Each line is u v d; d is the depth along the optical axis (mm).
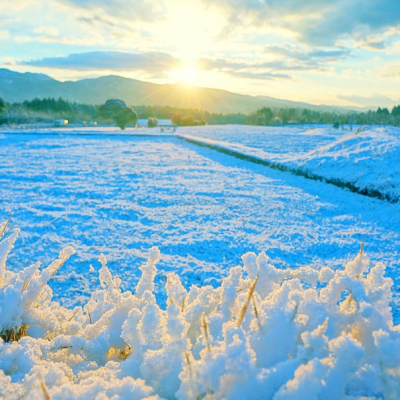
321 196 8859
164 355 1086
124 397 989
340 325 1174
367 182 8938
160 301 3602
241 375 946
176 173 12484
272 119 101250
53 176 11539
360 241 5641
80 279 4051
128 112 58719
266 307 1174
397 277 4273
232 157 17062
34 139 28922
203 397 975
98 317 1872
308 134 36406
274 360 1082
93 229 5996
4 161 15203
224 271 4379
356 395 1022
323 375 935
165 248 5156
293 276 1598
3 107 73438
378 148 10820
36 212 7000
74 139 29797
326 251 5203
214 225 6359
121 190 9414
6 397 1087
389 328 1169
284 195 8938
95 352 1568
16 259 4617
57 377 1222
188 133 39875
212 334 1322
